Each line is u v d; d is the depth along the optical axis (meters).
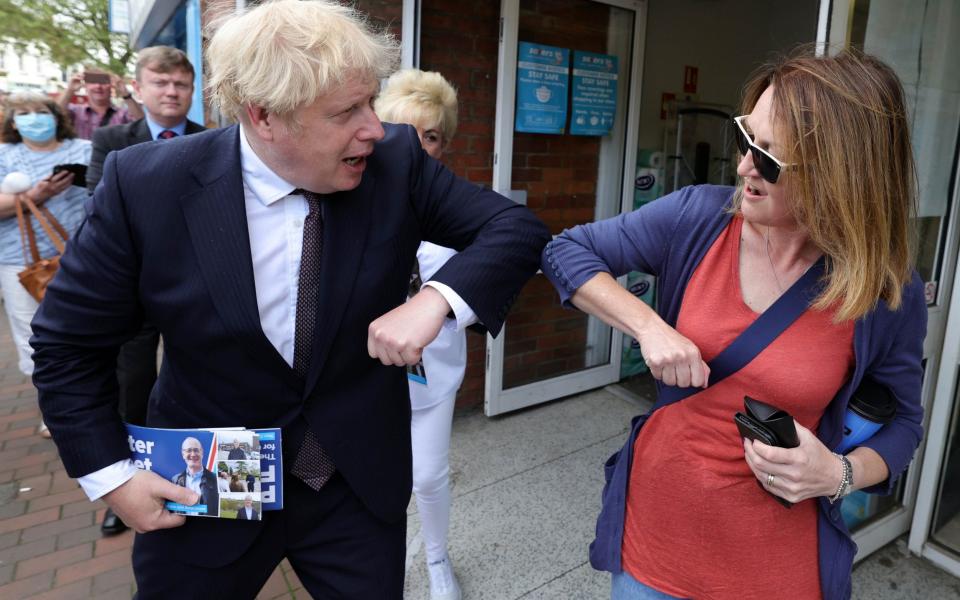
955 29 2.08
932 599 2.16
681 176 4.37
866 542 2.30
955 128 2.13
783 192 0.93
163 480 1.10
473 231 1.19
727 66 4.43
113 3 7.24
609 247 1.18
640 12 3.65
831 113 0.87
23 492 2.87
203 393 1.11
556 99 3.49
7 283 3.19
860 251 0.90
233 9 0.96
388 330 1.01
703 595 1.14
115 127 2.66
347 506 1.21
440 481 1.97
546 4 3.35
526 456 3.16
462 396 3.64
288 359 1.10
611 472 1.31
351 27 0.92
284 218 1.05
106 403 1.12
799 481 0.96
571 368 3.95
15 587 2.25
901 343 1.05
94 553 2.45
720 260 1.08
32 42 11.41
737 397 1.06
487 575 2.28
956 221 2.16
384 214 1.11
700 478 1.11
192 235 1.00
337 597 1.23
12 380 4.29
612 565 1.25
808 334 1.02
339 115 0.91
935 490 2.29
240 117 0.96
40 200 3.04
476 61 3.25
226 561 1.14
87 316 1.05
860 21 1.95
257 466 1.06
